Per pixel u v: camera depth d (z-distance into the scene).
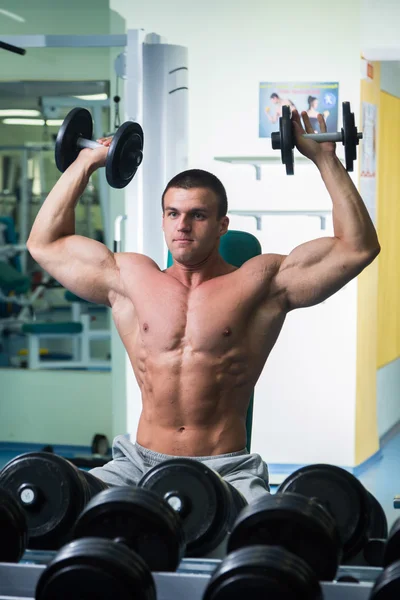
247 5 4.63
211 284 2.22
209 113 4.70
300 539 1.49
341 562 1.77
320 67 4.63
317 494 1.76
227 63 4.66
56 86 4.99
